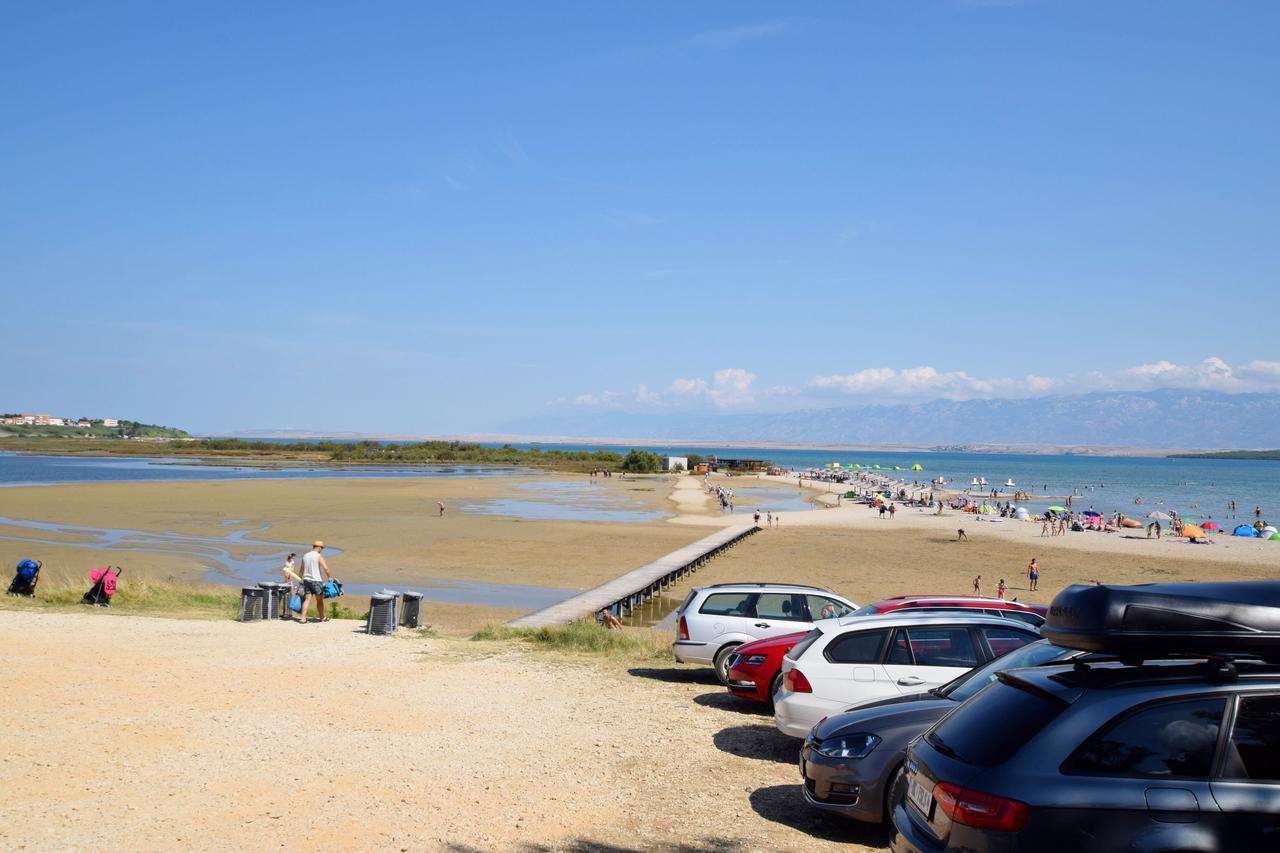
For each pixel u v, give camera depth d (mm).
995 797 4504
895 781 6504
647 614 29203
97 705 10195
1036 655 7426
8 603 19281
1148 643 4773
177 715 9898
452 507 67812
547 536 48688
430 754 8719
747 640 12805
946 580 37406
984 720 5043
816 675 8492
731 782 8156
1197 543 54156
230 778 7758
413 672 12984
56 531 46250
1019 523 66625
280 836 6441
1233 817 4336
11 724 9234
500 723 10062
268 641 15453
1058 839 4363
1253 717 4570
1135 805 4367
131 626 16594
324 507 64688
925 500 85625
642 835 6730
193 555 38125
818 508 79438
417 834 6570
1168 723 4570
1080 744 4547
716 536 49906
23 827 6395
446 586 31734
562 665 14000
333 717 10070
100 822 6574
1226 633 4680
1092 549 50094
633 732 9852
